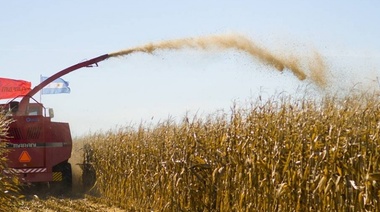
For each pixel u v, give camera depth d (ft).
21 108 101.86
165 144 78.13
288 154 54.49
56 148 102.27
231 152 62.75
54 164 102.22
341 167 48.42
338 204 48.60
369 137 47.03
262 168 56.95
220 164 64.23
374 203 45.96
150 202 81.41
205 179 67.67
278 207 55.52
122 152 94.63
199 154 68.74
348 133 48.26
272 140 56.95
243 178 60.39
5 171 69.87
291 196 53.78
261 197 58.03
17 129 100.01
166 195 75.15
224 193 63.57
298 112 55.93
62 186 105.70
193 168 68.13
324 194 49.44
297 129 54.29
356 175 47.37
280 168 55.47
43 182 103.60
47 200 91.25
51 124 101.86
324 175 49.32
